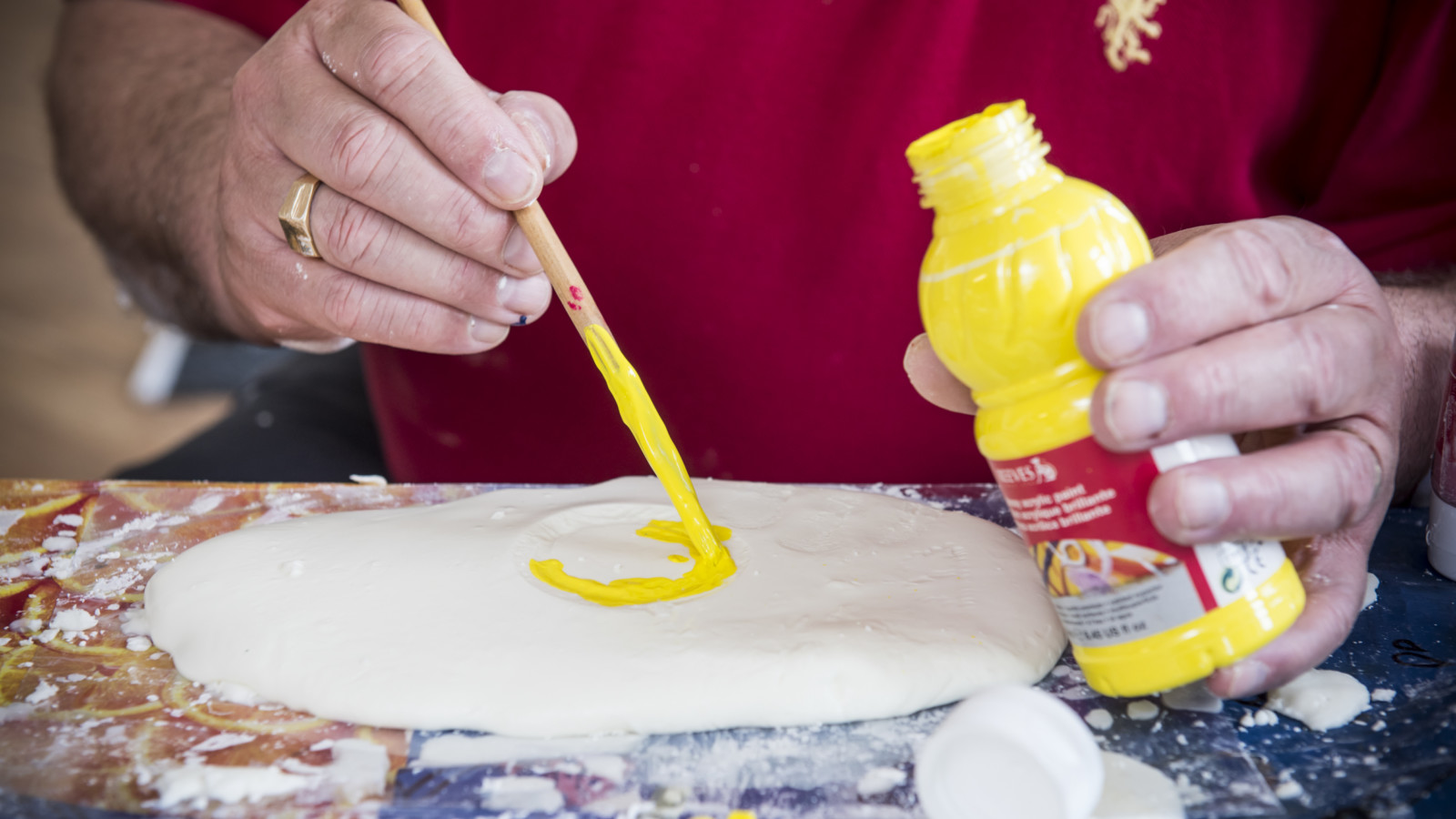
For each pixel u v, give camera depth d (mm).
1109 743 486
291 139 568
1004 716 427
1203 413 433
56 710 511
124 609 578
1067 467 444
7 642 552
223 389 1979
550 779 479
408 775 480
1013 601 546
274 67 584
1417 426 652
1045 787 425
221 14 989
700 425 863
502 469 914
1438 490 578
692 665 508
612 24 779
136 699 518
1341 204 764
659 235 810
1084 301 434
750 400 845
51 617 570
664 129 791
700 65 776
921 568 572
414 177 553
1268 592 449
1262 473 439
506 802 469
